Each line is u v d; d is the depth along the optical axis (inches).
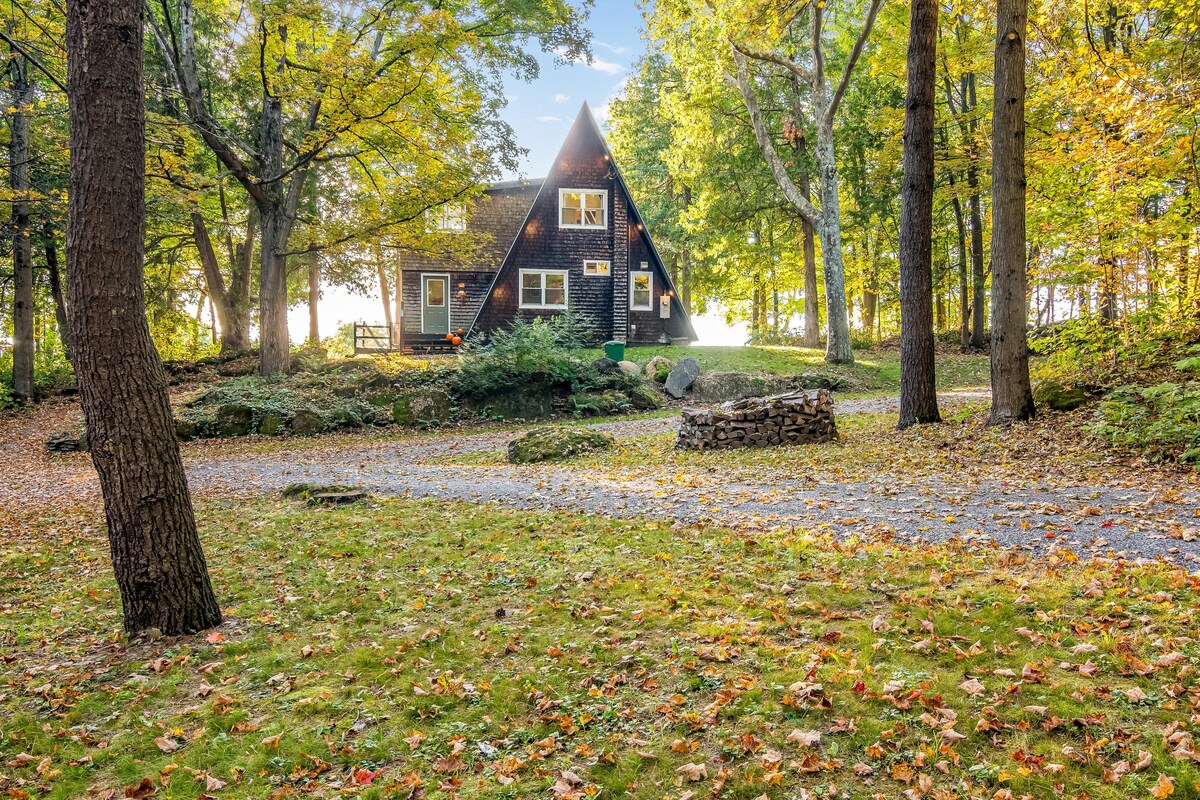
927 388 495.5
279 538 316.8
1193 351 433.4
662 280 1208.2
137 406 202.5
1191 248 442.3
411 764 136.3
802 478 377.1
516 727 145.6
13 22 662.5
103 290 195.6
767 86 1128.8
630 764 129.7
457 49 815.7
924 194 484.4
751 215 1203.2
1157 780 112.1
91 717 165.2
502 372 834.2
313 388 837.2
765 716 139.3
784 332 1573.6
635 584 217.2
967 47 878.4
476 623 201.0
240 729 153.5
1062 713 130.9
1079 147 461.4
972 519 262.7
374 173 948.0
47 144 874.1
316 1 740.0
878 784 118.2
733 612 191.0
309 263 1270.9
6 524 397.7
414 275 1169.4
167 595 207.6
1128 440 344.2
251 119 1008.9
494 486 419.8
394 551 282.5
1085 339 477.7
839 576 210.5
